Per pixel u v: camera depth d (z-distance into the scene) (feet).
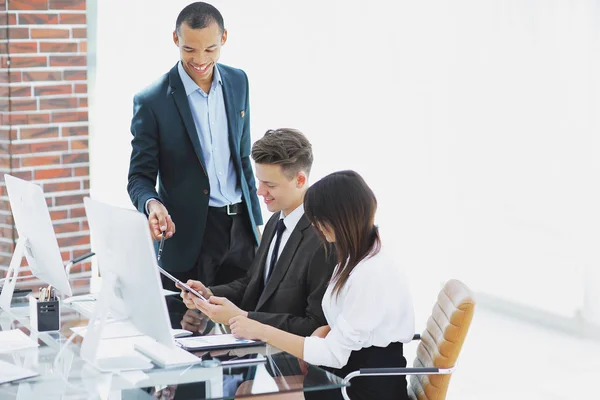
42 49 16.89
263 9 25.13
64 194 17.39
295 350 9.34
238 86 13.64
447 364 9.36
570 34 19.19
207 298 11.23
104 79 22.04
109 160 22.39
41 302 10.11
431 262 23.41
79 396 7.99
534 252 20.56
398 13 23.85
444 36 22.53
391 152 24.47
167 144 13.16
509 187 20.94
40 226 10.82
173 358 9.00
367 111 24.93
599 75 18.71
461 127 22.21
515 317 21.15
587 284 19.48
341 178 9.50
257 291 11.47
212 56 12.71
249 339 9.60
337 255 10.16
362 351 9.55
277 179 10.71
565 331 20.04
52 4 16.90
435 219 23.21
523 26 20.26
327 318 9.92
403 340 9.64
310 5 25.36
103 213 9.14
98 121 22.17
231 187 13.62
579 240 19.45
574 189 19.42
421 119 23.50
